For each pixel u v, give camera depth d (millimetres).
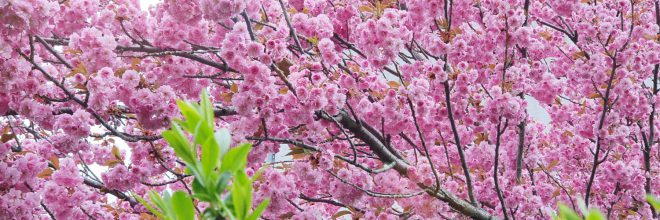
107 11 4422
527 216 5617
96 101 4066
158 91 4199
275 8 5559
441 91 4871
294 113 4227
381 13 4781
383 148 4773
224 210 997
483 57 5316
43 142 5477
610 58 5863
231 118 5266
